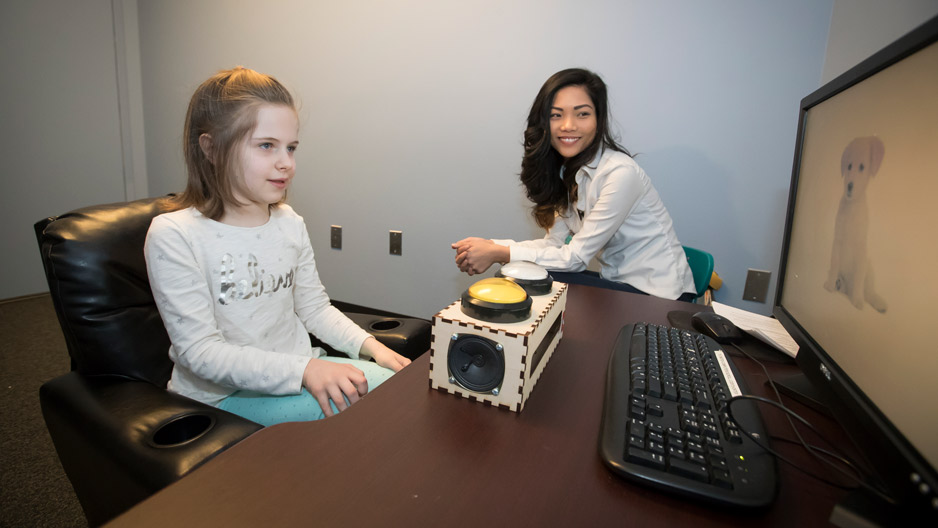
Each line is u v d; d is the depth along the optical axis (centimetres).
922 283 36
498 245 124
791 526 36
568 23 187
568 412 50
